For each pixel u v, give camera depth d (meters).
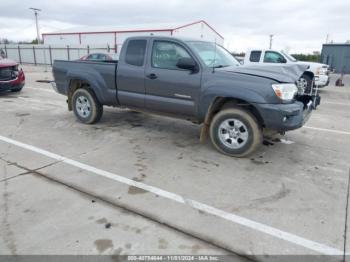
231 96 4.19
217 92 4.30
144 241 2.54
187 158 4.45
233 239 2.59
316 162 4.39
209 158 4.46
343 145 5.21
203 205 3.13
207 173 3.93
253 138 4.28
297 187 3.58
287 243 2.55
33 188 3.41
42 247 2.44
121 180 3.67
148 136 5.52
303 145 5.16
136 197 3.27
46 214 2.90
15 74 9.47
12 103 8.46
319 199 3.29
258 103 4.03
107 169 3.99
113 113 7.31
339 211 3.05
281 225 2.80
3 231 2.64
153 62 4.96
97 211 2.97
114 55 15.75
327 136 5.75
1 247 2.44
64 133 5.61
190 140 5.32
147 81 5.01
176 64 4.66
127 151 4.70
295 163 4.34
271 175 3.91
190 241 2.55
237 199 3.27
